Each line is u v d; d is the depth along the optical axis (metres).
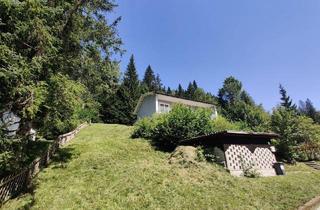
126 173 12.98
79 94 14.03
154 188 11.12
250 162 16.84
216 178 12.99
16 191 11.49
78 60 16.36
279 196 11.58
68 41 15.73
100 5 17.81
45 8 11.70
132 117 51.19
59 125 14.95
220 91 91.69
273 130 26.14
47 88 12.01
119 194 10.63
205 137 17.27
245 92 89.31
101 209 9.47
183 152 15.89
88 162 15.29
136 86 62.34
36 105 10.71
